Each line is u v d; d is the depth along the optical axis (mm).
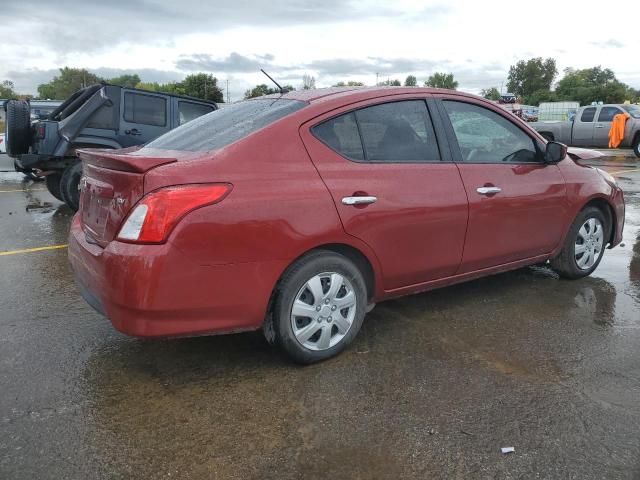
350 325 3377
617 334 3752
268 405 2879
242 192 2877
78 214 3670
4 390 3016
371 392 2998
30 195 10141
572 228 4660
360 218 3254
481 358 3395
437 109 3814
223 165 2895
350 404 2883
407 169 3518
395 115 3598
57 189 8953
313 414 2795
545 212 4316
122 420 2744
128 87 8484
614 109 17812
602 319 4020
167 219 2695
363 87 3676
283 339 3133
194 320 2850
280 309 3092
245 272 2904
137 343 3619
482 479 2322
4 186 11523
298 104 3365
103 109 8234
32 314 4125
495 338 3688
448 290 4660
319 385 3074
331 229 3137
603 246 4992
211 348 3545
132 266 2684
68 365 3314
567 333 3766
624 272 5211
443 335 3734
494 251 4039
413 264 3590
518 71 93500
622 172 13039
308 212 3053
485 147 4043
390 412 2807
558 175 4418
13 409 2828
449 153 3785
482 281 4902
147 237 2693
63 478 2326
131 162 2719
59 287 4762
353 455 2480
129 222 2748
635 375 3178
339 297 3312
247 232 2869
